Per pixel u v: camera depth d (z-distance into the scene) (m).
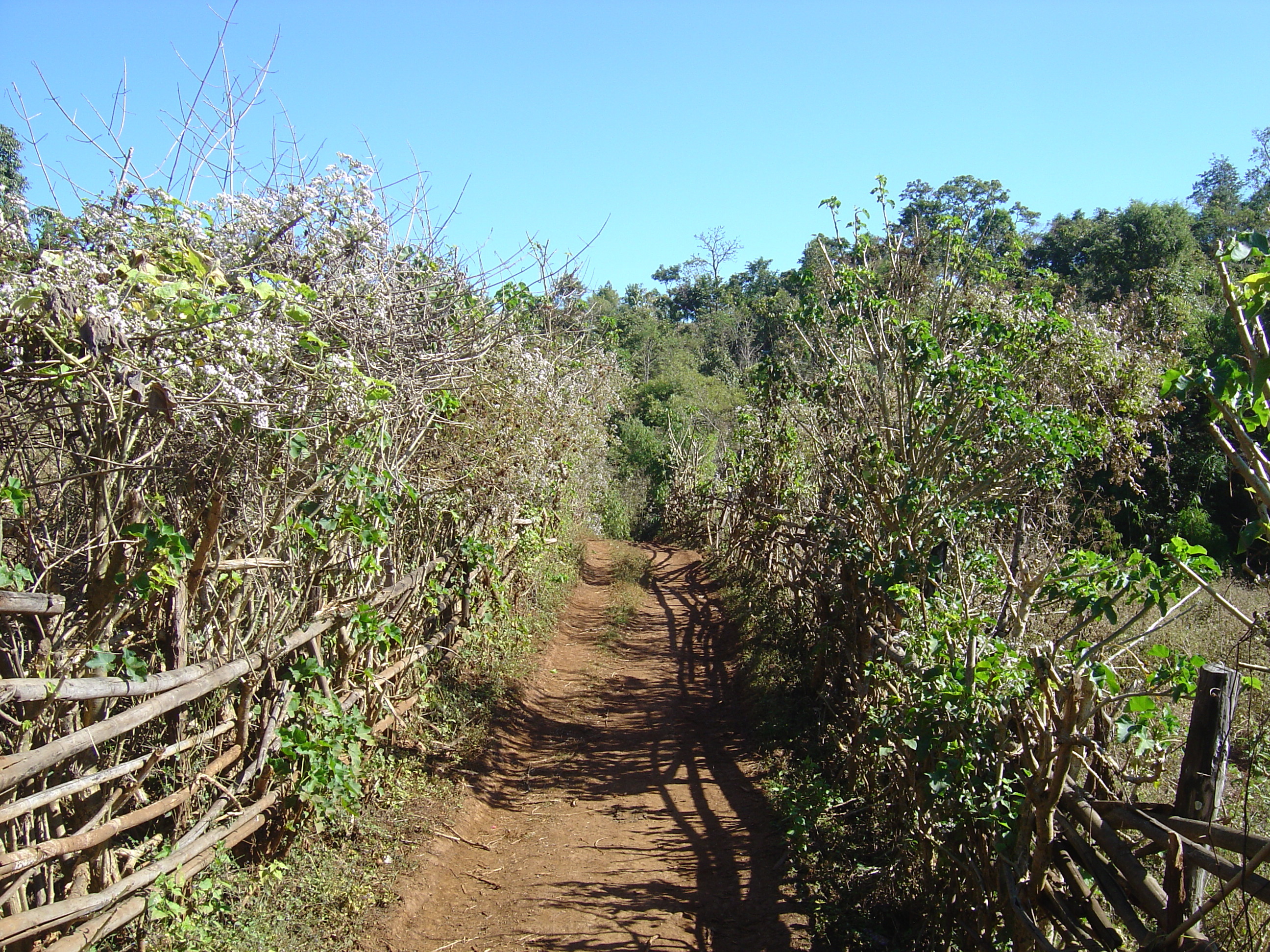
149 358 3.41
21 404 3.48
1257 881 2.51
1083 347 8.45
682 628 13.63
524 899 5.18
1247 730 4.88
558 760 7.82
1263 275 2.78
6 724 3.46
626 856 5.86
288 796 4.82
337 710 5.02
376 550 6.07
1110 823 3.22
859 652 6.40
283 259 4.92
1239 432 2.79
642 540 26.17
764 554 12.55
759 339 38.09
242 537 4.36
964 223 8.27
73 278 3.30
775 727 8.04
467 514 8.24
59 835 3.58
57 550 3.69
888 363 7.52
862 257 7.96
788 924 4.82
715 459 23.62
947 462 7.06
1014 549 4.55
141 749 4.18
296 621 5.15
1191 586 5.87
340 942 4.41
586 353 12.81
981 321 7.38
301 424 4.46
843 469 7.62
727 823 6.35
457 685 8.26
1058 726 3.22
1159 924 2.88
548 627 12.14
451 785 6.59
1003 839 3.52
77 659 3.56
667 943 4.70
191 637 4.26
